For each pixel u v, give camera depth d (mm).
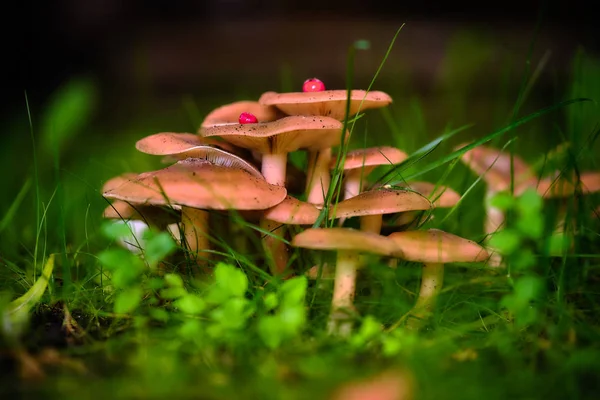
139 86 1176
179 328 307
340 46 1163
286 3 1329
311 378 283
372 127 829
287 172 379
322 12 1313
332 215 327
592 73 531
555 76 399
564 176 364
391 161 356
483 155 435
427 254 309
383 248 299
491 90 985
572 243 366
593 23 1143
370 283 344
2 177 590
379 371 286
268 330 289
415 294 333
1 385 279
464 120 845
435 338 307
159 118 986
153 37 1258
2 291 343
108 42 1248
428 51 1103
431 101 962
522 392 280
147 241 349
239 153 359
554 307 317
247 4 1325
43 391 277
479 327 323
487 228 431
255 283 342
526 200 307
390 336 307
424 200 327
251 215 358
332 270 341
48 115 499
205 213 355
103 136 865
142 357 292
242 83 1131
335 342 303
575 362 289
